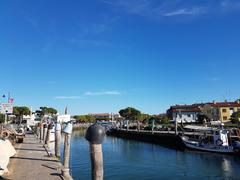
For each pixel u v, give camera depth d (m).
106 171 28.16
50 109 105.44
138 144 59.56
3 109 43.25
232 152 39.62
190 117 113.19
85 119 169.25
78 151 42.47
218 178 25.97
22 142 31.44
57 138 21.50
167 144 56.38
